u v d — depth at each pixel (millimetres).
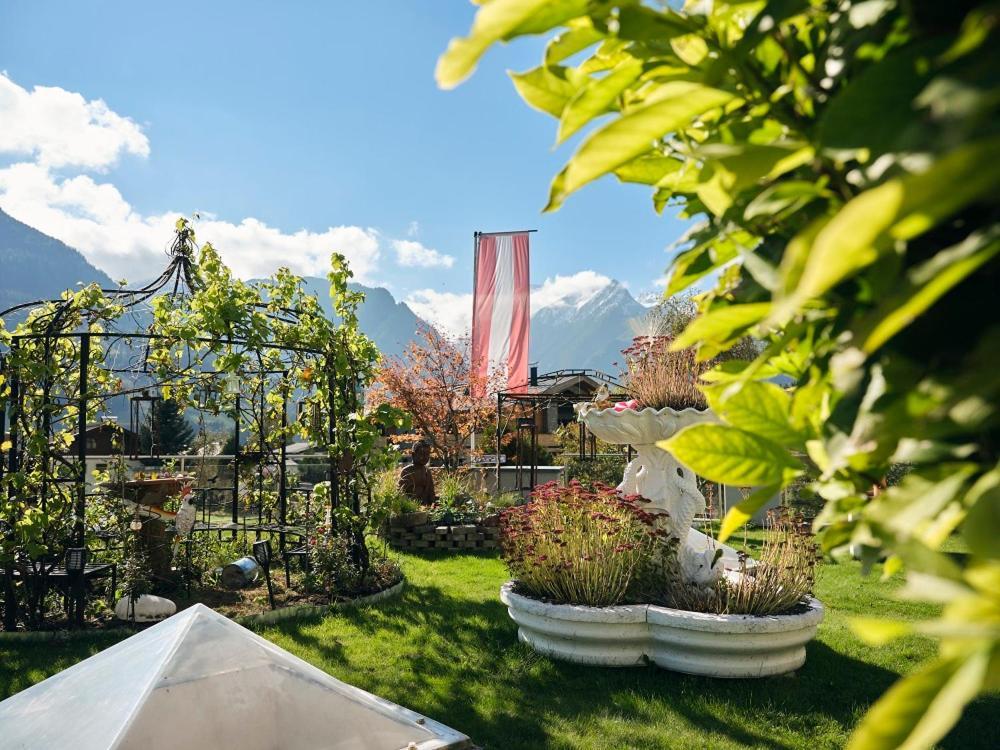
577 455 15836
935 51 391
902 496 477
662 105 493
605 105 608
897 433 444
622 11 563
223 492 12695
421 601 8016
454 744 3129
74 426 8148
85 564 6918
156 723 2529
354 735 2908
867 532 552
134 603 7035
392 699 5215
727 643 5410
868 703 5098
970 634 323
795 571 5883
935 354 451
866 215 301
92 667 3023
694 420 6195
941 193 298
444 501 12750
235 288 8461
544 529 6391
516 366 18438
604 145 507
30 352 7426
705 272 729
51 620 7039
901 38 501
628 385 9023
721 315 559
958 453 464
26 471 7266
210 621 3027
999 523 352
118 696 2684
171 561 8148
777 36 590
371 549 9812
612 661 5770
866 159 402
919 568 378
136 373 9867
